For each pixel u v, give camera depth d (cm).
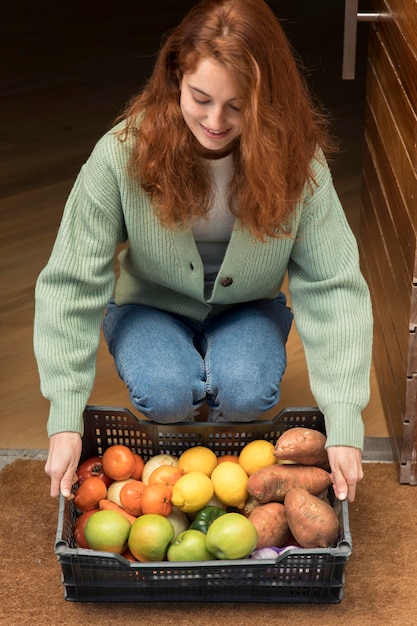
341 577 172
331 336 179
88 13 570
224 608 176
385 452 221
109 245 179
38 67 478
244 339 190
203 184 169
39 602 177
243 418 190
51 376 175
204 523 176
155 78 162
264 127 153
